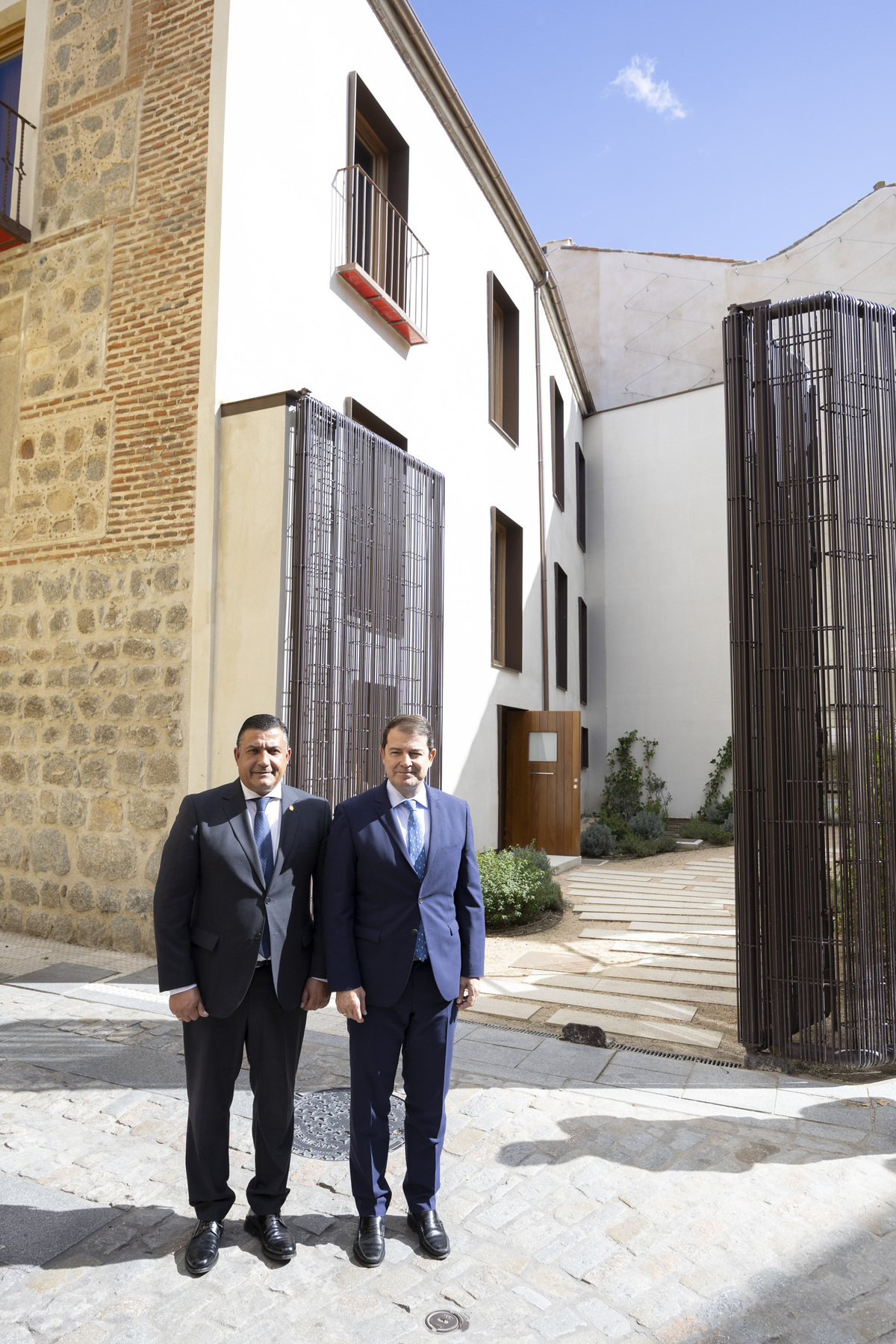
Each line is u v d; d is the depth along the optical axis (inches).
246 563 213.5
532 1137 121.8
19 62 288.0
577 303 751.1
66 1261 91.0
